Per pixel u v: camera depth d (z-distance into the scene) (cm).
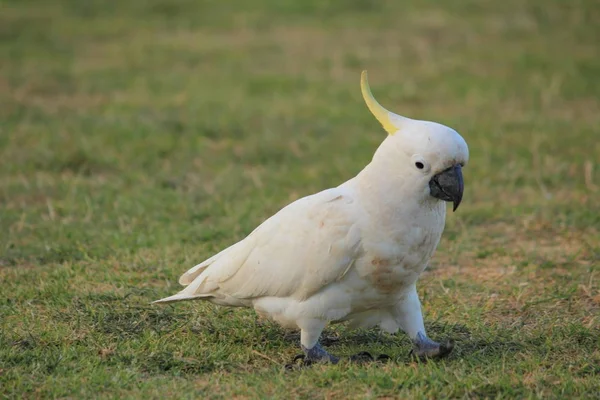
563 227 1417
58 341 959
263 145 1916
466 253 1317
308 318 894
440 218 877
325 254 865
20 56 2753
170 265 1225
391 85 2406
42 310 1057
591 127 2022
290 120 2106
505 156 1823
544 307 1093
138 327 1011
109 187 1638
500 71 2547
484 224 1460
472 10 3253
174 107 2230
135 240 1334
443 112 2186
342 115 2153
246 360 931
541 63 2602
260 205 1530
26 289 1119
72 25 3167
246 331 1001
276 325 1023
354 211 863
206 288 941
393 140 858
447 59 2662
